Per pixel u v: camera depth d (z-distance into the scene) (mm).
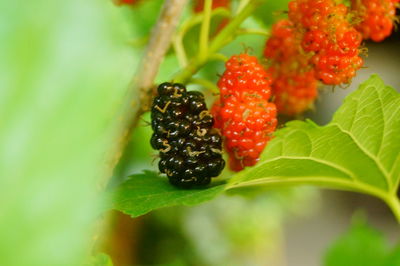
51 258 64
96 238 163
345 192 932
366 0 208
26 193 65
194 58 202
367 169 209
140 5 258
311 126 182
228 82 198
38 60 65
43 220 65
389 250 258
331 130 187
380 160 205
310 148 190
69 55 65
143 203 184
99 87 66
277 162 189
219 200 676
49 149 65
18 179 65
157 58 192
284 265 787
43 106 66
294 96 224
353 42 201
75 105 66
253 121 195
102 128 66
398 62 852
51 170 65
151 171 203
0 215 65
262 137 198
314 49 204
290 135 182
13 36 65
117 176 346
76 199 65
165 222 593
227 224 667
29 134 65
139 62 193
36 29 66
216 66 297
